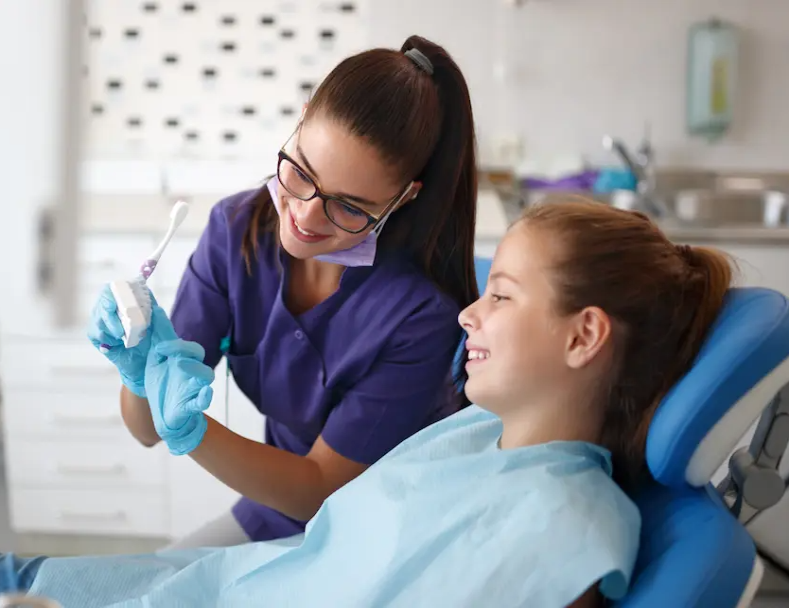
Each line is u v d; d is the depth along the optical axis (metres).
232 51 2.70
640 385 0.85
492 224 2.21
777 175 2.81
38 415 2.25
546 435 0.89
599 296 0.84
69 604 0.94
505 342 0.87
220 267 1.19
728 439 0.78
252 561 0.97
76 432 2.26
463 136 1.04
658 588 0.72
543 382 0.87
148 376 0.96
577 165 2.79
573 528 0.76
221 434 1.06
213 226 1.19
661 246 0.87
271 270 1.16
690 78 2.73
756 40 2.75
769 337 0.76
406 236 1.11
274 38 2.70
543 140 2.85
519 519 0.79
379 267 1.12
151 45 2.68
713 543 0.75
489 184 2.65
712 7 2.74
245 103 2.73
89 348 2.20
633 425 0.86
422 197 1.07
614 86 2.80
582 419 0.88
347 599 0.85
